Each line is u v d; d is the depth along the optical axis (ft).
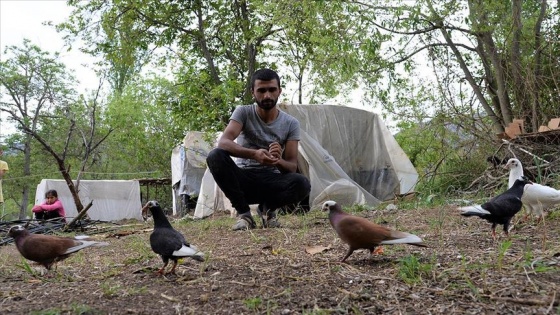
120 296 12.26
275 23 48.78
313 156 37.88
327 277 13.16
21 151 130.93
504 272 12.76
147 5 72.74
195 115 65.00
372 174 41.65
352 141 41.65
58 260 15.40
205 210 42.45
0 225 31.58
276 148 20.81
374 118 42.29
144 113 105.81
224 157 21.27
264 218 22.53
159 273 14.35
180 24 76.64
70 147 123.24
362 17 40.11
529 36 44.52
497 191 33.76
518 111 43.37
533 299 10.75
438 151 45.37
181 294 12.28
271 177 22.07
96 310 11.21
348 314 10.61
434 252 15.05
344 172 38.58
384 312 10.65
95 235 27.35
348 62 41.81
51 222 32.81
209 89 66.39
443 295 11.39
